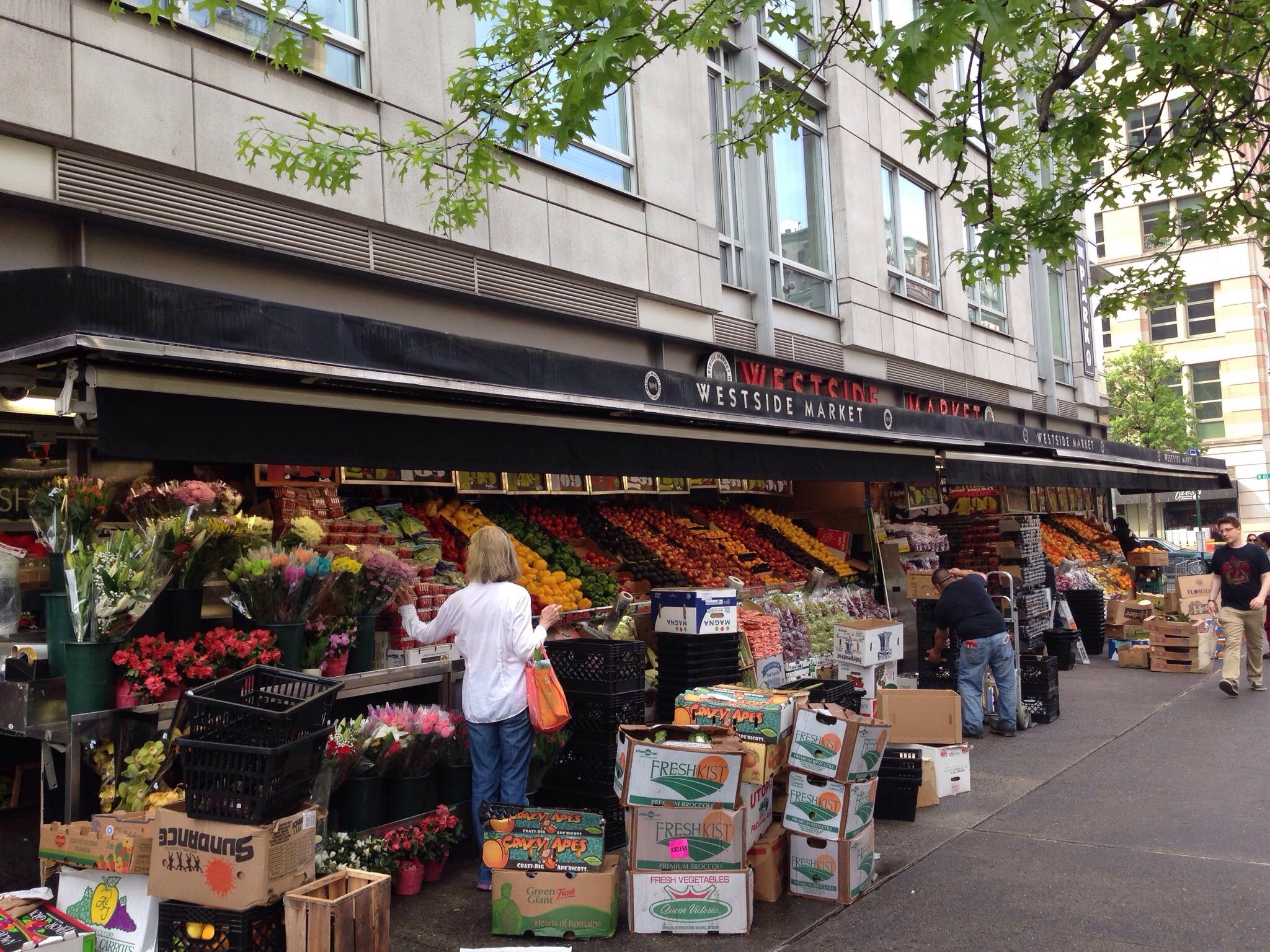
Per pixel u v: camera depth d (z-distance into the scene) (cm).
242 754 384
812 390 1345
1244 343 4162
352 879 410
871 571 1347
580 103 534
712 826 465
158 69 645
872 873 527
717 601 700
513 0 634
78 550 465
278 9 564
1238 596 1038
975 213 720
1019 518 1223
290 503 651
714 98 1264
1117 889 500
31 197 579
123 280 419
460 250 850
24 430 594
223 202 682
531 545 866
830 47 689
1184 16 679
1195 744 822
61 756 484
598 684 592
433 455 580
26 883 529
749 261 1278
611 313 1009
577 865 461
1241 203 768
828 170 1459
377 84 790
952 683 958
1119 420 3806
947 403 1717
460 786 582
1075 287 2328
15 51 573
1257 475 4050
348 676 559
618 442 727
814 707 512
